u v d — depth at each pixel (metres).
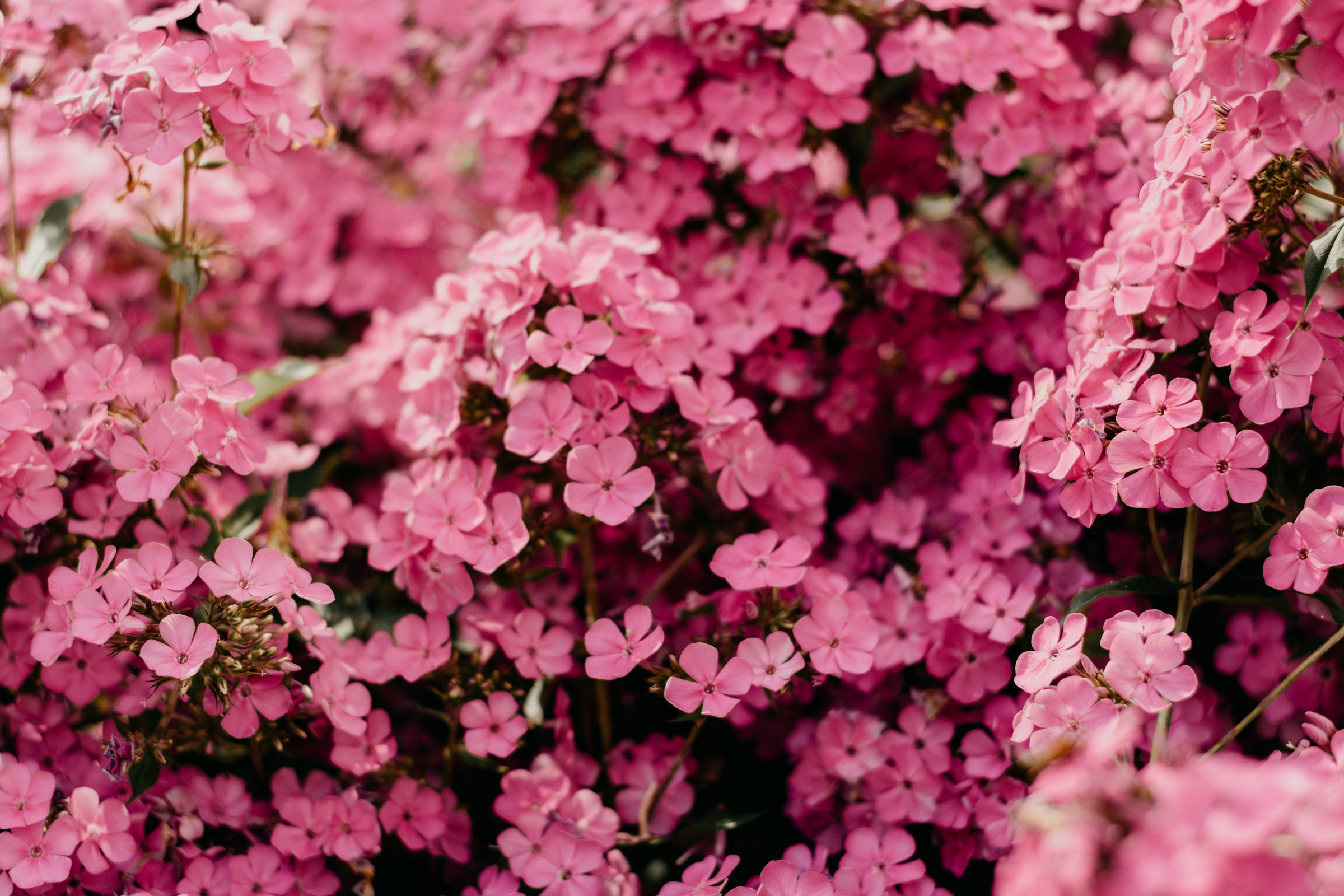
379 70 1.00
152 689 0.83
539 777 0.85
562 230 0.96
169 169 0.95
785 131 0.91
